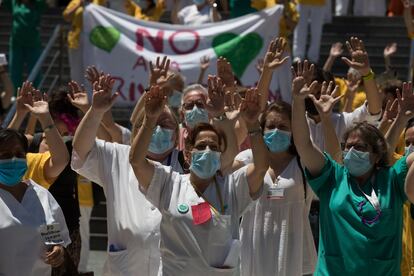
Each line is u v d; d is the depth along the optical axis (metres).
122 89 26.92
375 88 16.91
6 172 12.98
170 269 12.84
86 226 20.94
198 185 12.98
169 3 34.03
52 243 13.11
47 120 14.14
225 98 13.59
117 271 14.26
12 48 29.58
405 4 26.75
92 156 14.20
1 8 34.25
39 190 13.34
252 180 13.06
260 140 13.13
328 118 14.61
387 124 15.40
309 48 30.58
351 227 12.84
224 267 12.79
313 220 18.20
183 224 12.70
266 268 14.80
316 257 15.16
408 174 12.60
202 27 26.80
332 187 13.14
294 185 14.80
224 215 12.80
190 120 15.90
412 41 26.92
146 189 12.97
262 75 15.88
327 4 33.53
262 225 14.85
